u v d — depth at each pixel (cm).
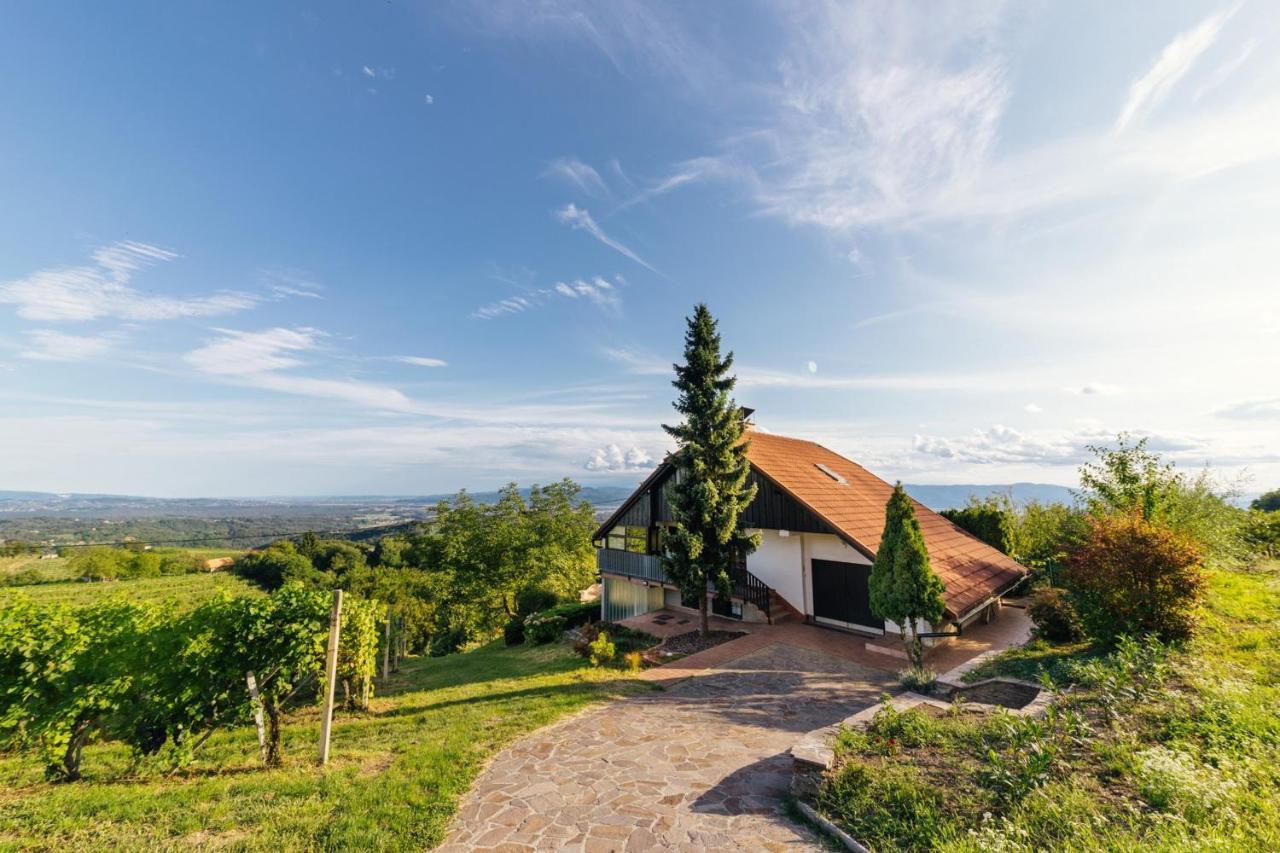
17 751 809
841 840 479
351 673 1088
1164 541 944
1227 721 572
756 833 503
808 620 1661
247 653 750
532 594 2544
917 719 656
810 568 1680
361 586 3147
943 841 436
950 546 1812
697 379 1504
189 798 598
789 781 609
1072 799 458
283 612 786
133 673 713
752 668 1188
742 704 931
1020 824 433
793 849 476
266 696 750
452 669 1588
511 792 597
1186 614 902
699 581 1456
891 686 1041
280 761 744
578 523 3412
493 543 3055
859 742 614
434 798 579
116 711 717
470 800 580
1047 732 570
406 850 486
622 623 1775
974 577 1569
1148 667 752
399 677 1562
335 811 557
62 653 705
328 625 814
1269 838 377
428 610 3108
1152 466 1547
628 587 2170
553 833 512
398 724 927
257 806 570
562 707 907
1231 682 664
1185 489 1662
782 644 1399
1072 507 2222
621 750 716
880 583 1185
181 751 714
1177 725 573
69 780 709
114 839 505
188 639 726
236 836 511
